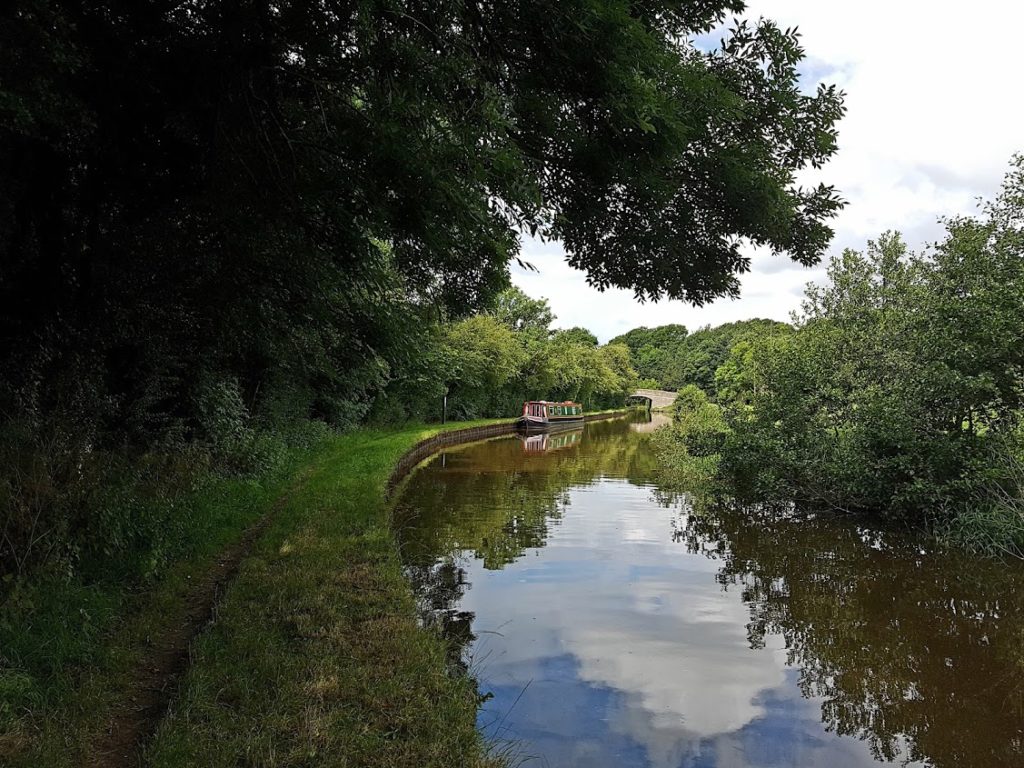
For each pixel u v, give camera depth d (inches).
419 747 135.0
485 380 1368.1
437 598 278.2
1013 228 412.5
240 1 173.3
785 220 221.6
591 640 238.1
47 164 221.6
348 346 370.3
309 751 128.0
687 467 693.9
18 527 174.1
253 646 172.7
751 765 163.6
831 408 508.4
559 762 160.4
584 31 153.3
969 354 394.0
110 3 184.2
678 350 4074.8
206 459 348.2
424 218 198.7
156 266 280.8
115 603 196.4
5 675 139.3
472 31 172.1
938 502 402.3
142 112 216.8
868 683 211.9
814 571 335.3
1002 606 286.2
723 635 247.9
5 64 147.6
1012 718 191.5
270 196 225.9
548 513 475.2
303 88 205.0
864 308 541.0
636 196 219.5
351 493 408.5
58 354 242.7
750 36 204.2
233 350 402.3
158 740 127.6
